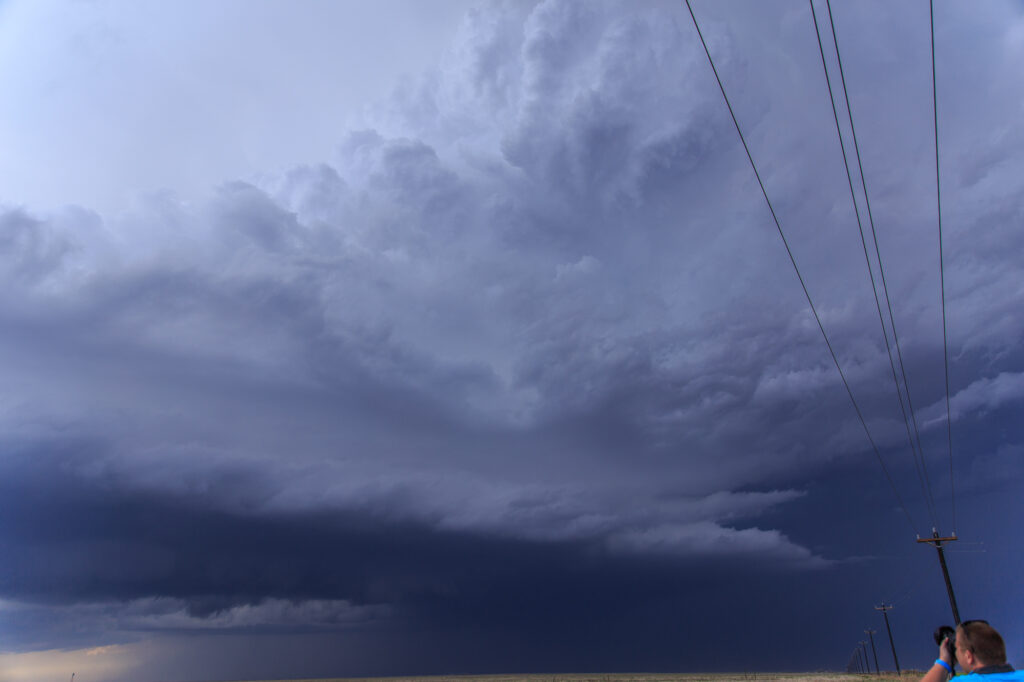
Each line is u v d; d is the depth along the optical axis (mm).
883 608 104750
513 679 119500
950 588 50281
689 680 101312
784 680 88250
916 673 93562
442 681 119625
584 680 111062
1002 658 5562
